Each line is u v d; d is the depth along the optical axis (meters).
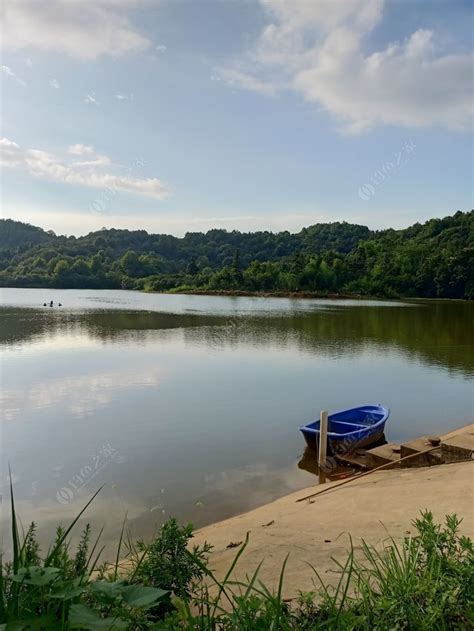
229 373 22.95
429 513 3.41
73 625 1.60
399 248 106.75
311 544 6.51
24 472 11.02
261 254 147.75
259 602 2.33
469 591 2.50
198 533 7.65
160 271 130.88
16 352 28.42
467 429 13.63
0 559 2.10
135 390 19.38
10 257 139.75
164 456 12.12
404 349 31.56
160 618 2.74
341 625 2.36
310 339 35.62
